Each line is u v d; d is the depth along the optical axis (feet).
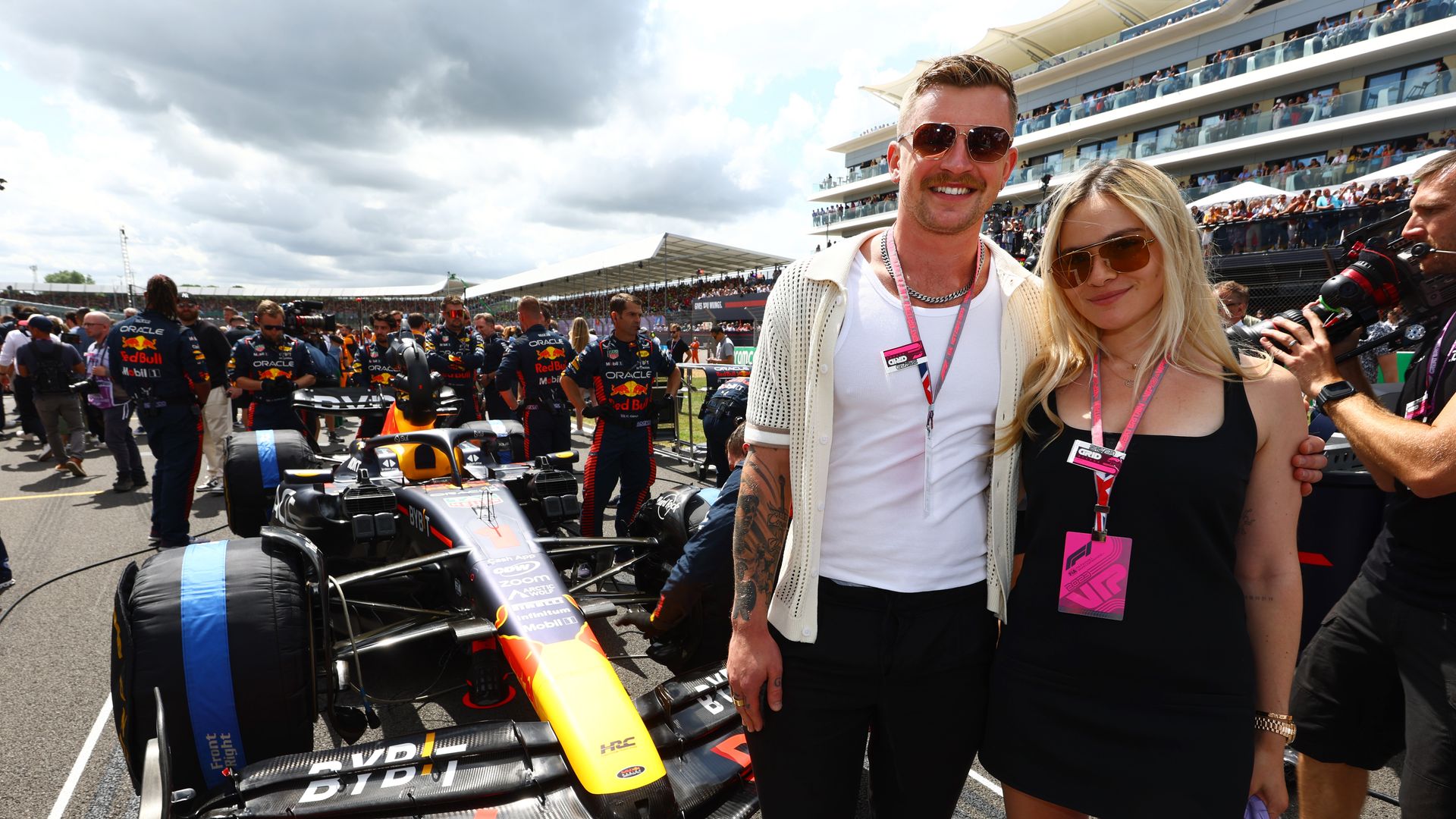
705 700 7.88
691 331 77.41
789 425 4.91
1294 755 8.97
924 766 5.00
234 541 8.39
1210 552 4.26
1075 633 4.47
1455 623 5.32
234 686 7.12
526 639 7.66
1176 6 108.17
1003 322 4.87
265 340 23.71
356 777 6.50
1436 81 68.08
